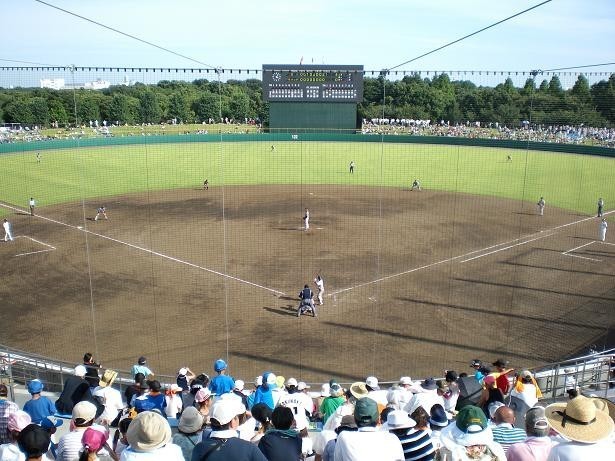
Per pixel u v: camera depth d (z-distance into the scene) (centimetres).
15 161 4569
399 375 1439
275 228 3044
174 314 1852
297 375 1436
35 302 1964
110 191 3975
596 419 386
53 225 3062
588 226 3111
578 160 4762
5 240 2756
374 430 423
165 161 4922
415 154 5209
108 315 1845
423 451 468
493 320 1797
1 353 1170
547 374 1118
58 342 1645
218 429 422
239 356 1548
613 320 1789
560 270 2319
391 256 2523
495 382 793
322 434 572
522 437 523
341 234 2925
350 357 1541
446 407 857
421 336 1678
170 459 413
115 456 570
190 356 1551
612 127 3925
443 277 2227
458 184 4259
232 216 3331
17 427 537
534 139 4681
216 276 2241
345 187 4262
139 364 1136
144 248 2638
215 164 4878
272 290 2080
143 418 418
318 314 1852
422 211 3497
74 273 2275
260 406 570
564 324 1761
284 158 5125
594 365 1143
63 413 772
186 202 3738
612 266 2377
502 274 2266
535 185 4141
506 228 3062
